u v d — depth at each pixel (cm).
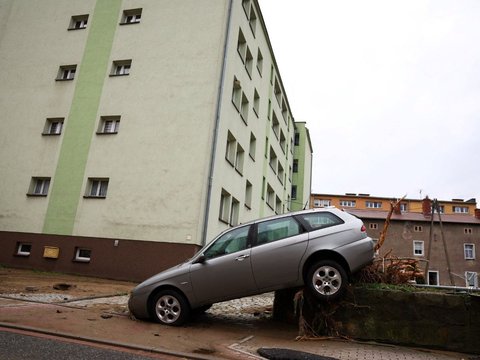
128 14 2088
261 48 2598
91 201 1775
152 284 736
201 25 1908
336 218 718
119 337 602
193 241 1605
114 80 1938
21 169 1933
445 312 657
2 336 552
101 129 1900
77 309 804
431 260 4362
